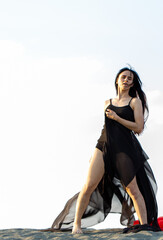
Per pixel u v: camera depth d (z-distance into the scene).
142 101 5.85
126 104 5.59
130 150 5.46
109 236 4.94
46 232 5.42
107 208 5.88
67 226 5.96
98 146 5.60
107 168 5.55
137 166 5.42
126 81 5.65
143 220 5.27
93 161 5.57
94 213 5.89
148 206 5.45
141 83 5.81
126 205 5.84
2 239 4.95
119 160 5.43
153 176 5.66
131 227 5.20
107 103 5.77
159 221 5.80
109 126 5.57
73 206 5.94
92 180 5.54
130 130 5.58
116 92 5.89
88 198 5.63
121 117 5.55
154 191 5.62
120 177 5.49
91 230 6.04
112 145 5.50
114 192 5.84
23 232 5.50
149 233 4.77
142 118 5.53
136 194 5.36
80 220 5.62
